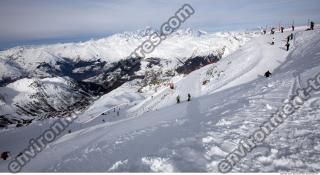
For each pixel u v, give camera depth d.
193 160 10.29
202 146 11.83
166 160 10.25
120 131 24.23
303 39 55.53
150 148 13.03
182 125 18.14
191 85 67.19
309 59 35.91
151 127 20.34
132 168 10.18
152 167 9.92
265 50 58.66
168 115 28.44
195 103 33.78
